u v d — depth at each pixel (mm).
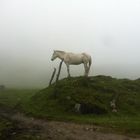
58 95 34906
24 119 29219
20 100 40281
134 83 42375
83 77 39469
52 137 22188
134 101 34938
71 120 29047
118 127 26062
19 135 22391
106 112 31781
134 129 25297
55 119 29547
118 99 34969
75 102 32656
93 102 32594
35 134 22812
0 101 40188
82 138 22359
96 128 25656
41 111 32500
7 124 25438
